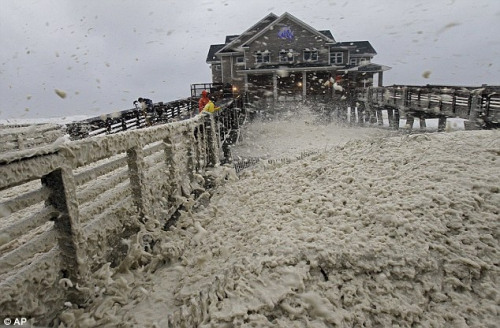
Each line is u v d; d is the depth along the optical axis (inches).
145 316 97.8
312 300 89.8
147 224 138.0
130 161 132.8
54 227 89.4
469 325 89.5
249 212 172.4
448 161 160.2
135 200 135.9
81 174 96.9
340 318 87.5
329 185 172.9
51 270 85.4
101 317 94.0
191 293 106.9
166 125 169.3
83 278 92.6
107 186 115.2
